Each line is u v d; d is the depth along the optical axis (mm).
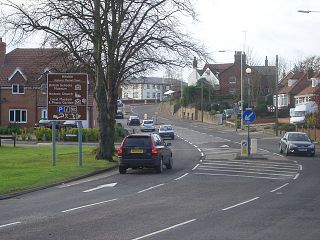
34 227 11672
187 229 11219
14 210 14344
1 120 63938
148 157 24344
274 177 22844
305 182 20906
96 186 19844
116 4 28953
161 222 12094
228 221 12172
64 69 31500
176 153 38312
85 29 28203
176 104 114312
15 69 64188
